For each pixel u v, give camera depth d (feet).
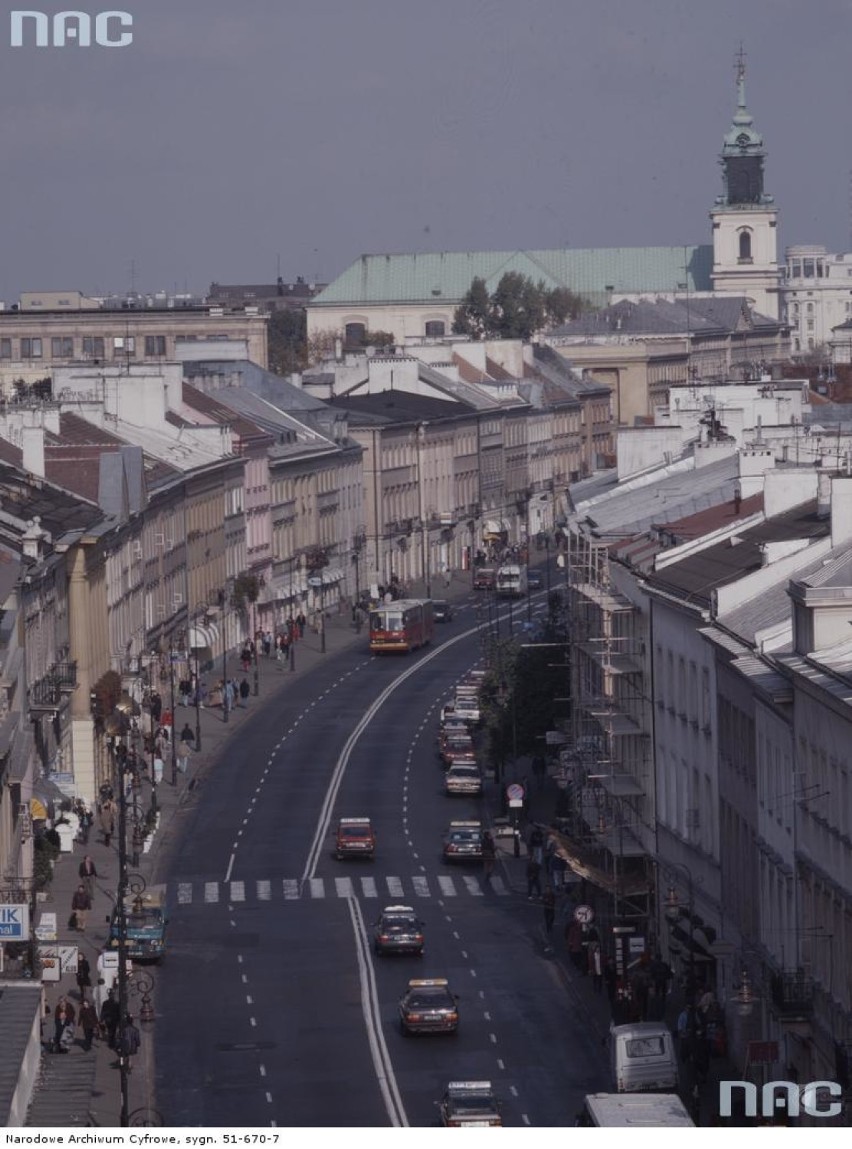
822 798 374.84
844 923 359.87
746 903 439.63
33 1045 368.89
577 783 608.19
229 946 527.81
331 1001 476.13
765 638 425.69
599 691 599.57
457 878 603.26
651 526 597.52
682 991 479.00
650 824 534.37
